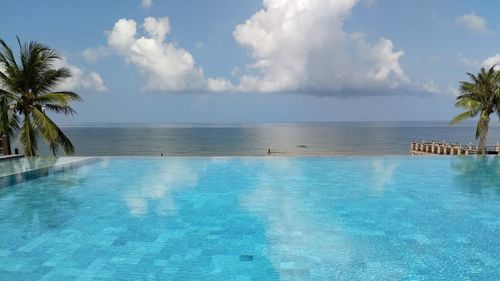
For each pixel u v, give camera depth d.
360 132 126.56
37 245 5.37
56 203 7.96
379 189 9.43
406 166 13.50
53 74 16.89
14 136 16.61
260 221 6.59
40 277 4.32
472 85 24.28
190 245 5.38
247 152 52.56
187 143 72.44
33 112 16.25
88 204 7.87
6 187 9.66
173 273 4.44
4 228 6.17
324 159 15.26
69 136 104.56
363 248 5.23
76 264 4.70
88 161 14.52
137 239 5.63
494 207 7.54
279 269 4.55
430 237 5.71
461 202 8.01
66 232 5.97
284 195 8.77
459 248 5.23
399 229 6.11
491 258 4.87
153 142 75.94
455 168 13.01
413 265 4.66
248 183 10.27
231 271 4.48
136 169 12.82
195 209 7.44
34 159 14.29
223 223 6.47
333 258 4.88
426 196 8.59
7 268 4.57
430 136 96.19
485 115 23.75
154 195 8.75
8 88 16.11
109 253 5.06
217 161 14.68
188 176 11.47
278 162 14.55
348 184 10.09
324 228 6.17
